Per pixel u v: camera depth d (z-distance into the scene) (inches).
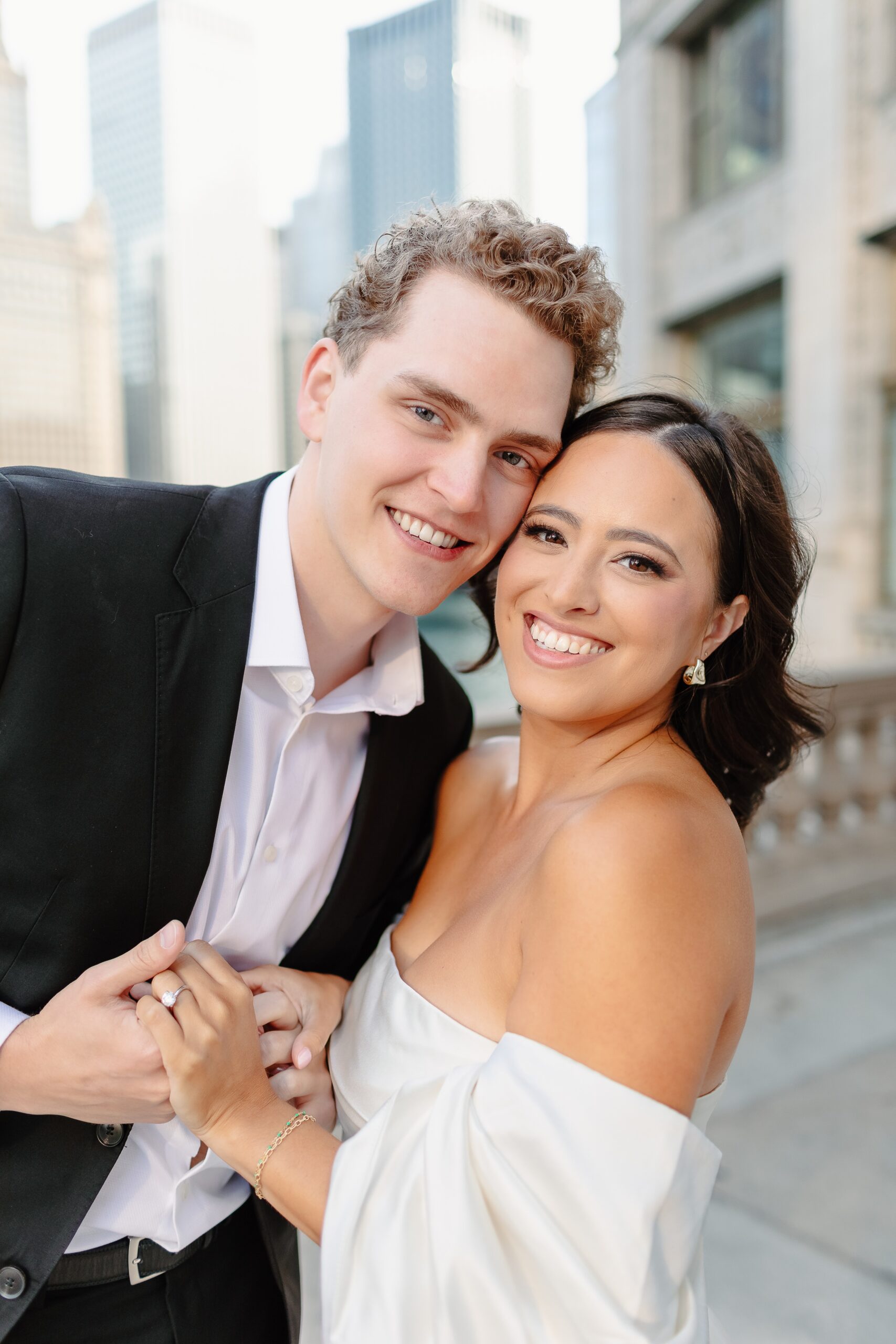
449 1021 43.6
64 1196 42.6
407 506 44.5
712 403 51.3
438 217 45.2
